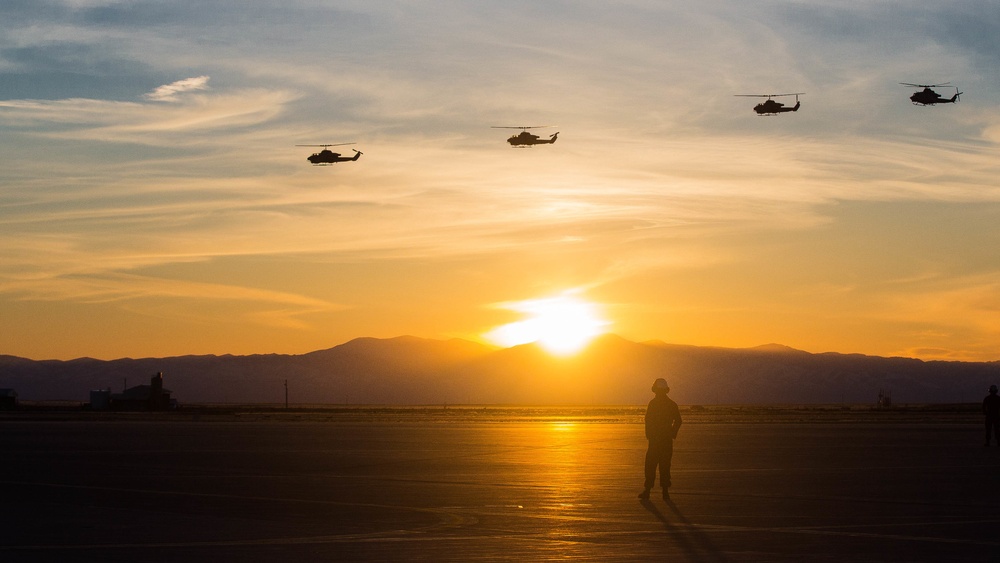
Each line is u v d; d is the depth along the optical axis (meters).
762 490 26.62
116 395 191.12
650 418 24.64
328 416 137.25
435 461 38.19
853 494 25.53
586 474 31.89
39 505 23.47
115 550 16.72
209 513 21.83
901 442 53.12
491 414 161.25
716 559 15.82
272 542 17.58
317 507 22.94
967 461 37.78
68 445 51.78
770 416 139.25
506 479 30.12
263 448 47.97
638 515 21.31
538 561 15.66
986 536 18.22
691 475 31.36
